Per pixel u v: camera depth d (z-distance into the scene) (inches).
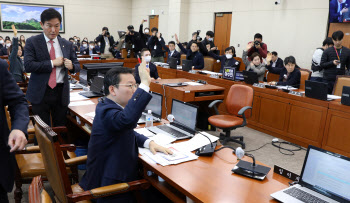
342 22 244.4
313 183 59.1
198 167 69.9
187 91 168.7
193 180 63.0
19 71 195.2
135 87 69.6
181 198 66.3
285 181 64.6
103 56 340.8
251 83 185.2
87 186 70.6
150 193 81.4
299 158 145.0
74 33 531.5
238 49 346.0
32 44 106.9
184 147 81.1
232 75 198.4
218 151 80.9
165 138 85.8
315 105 148.3
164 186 71.0
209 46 297.4
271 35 306.7
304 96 155.7
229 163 73.0
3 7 471.5
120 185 64.8
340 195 54.4
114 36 565.6
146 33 388.8
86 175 72.8
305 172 60.9
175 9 417.1
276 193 57.4
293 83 182.5
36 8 494.9
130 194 69.6
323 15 259.9
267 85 177.6
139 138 79.9
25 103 54.9
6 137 52.7
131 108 62.5
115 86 68.0
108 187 63.8
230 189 59.8
